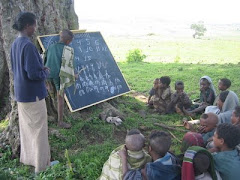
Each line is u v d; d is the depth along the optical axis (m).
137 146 3.70
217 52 19.77
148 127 6.54
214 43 25.44
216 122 5.05
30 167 4.91
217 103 6.19
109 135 5.95
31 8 5.73
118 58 16.61
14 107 5.46
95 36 7.54
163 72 12.28
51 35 6.04
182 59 16.55
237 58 16.97
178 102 7.42
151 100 7.84
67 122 5.96
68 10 6.99
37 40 5.86
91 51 7.20
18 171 4.78
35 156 4.75
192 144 4.04
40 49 5.94
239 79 10.80
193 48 21.86
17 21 4.35
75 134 5.71
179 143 5.91
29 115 4.62
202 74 11.74
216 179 3.60
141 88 9.84
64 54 5.39
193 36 33.41
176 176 3.59
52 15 6.19
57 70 5.39
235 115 4.73
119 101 7.77
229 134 3.82
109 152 5.32
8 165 5.02
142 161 3.77
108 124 6.24
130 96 8.76
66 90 6.18
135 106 7.84
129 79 11.08
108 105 6.90
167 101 7.49
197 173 3.53
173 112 7.53
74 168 4.78
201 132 5.21
